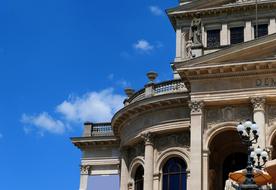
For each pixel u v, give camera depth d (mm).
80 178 58750
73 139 59188
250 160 28266
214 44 54656
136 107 47625
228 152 47625
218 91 42031
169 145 46281
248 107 41781
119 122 50781
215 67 41656
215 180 46531
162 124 46438
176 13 56250
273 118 40906
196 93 42406
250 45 41344
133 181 48906
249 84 41531
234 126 41688
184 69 42312
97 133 59406
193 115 42094
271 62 40562
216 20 55250
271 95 40781
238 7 54344
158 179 45906
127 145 50156
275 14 53750
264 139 39969
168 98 45938
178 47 55750
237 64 41156
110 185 57562
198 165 40656
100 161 58469
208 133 41906
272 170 29266
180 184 45156
